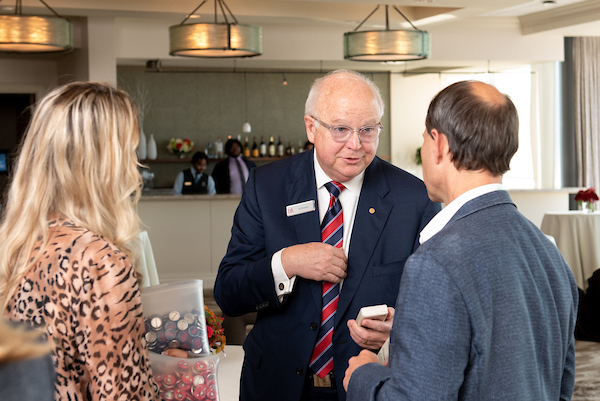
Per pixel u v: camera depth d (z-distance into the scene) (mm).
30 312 1036
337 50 7602
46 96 1140
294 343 1624
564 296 1138
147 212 6484
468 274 1000
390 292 1632
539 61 7980
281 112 9406
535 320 1070
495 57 7832
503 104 1107
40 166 1103
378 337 1403
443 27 7699
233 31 5008
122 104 1160
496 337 1008
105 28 6660
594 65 8641
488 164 1107
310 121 1631
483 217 1081
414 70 9062
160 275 6508
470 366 1003
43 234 1063
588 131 8664
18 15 4543
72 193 1098
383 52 5352
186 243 6578
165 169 9141
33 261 1046
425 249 1040
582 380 4129
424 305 993
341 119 1523
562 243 5887
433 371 969
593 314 5363
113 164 1131
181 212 6566
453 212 1119
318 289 1619
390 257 1655
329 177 1685
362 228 1659
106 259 1034
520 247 1083
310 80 9453
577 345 5039
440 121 1132
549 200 7555
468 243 1031
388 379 1073
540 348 1080
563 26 7133
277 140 9422
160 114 9086
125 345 1039
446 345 969
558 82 8938
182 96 9133
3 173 7891
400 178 1745
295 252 1565
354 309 1603
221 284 1723
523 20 7656
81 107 1111
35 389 638
